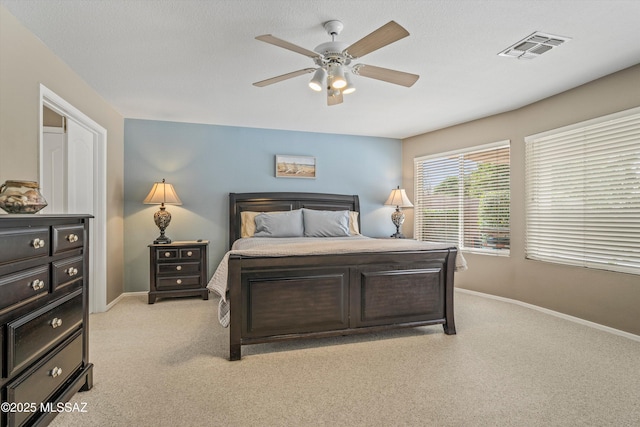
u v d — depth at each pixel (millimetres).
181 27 2221
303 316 2631
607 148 3084
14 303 1388
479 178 4469
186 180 4594
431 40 2406
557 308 3527
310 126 4844
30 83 2254
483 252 4375
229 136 4785
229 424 1685
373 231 5488
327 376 2195
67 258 1812
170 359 2449
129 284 4379
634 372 2248
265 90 3393
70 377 1825
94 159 3588
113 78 3068
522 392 1995
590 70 2936
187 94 3492
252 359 2461
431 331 3074
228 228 4754
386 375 2207
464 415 1767
